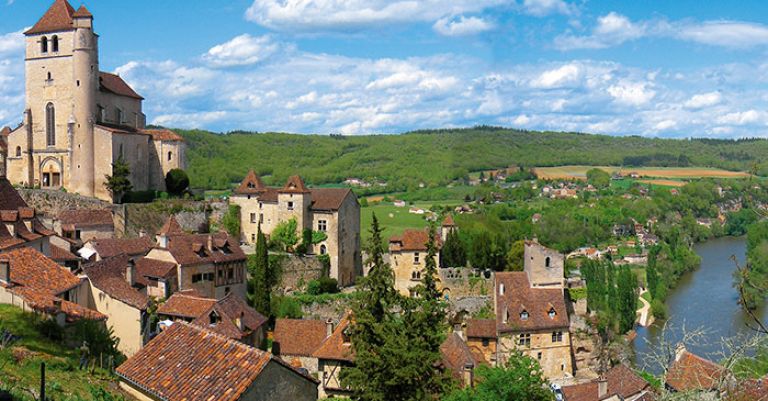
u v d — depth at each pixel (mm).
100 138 115562
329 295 106562
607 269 142750
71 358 49625
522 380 50781
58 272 63156
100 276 69312
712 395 41844
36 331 52344
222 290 97125
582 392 77062
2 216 71375
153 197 121000
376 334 55969
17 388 39344
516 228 193750
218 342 39094
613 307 119125
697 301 145000
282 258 110750
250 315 78688
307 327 85062
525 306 98562
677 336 117438
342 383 55938
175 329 41469
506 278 101562
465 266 120438
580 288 107812
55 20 117562
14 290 55219
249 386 35719
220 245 99188
